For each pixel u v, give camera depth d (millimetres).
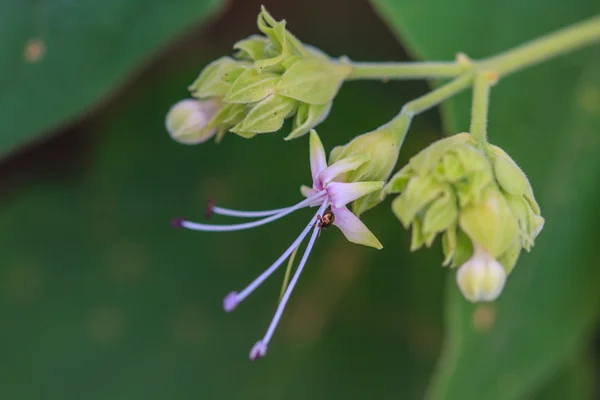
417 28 340
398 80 378
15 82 336
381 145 307
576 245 345
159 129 382
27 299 379
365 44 376
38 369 376
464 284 300
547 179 346
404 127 312
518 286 341
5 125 335
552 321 341
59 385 376
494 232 297
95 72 337
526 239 301
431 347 376
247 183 382
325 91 311
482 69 322
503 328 337
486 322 337
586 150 347
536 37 346
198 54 380
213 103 315
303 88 308
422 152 300
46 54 336
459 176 296
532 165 346
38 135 336
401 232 380
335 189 300
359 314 380
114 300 380
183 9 336
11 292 379
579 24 333
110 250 382
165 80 380
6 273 379
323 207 301
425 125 374
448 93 319
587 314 342
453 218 298
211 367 379
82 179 384
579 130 347
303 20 378
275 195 381
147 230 382
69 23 337
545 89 348
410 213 296
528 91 347
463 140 302
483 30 343
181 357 379
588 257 345
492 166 300
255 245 382
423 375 375
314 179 302
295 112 312
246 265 381
